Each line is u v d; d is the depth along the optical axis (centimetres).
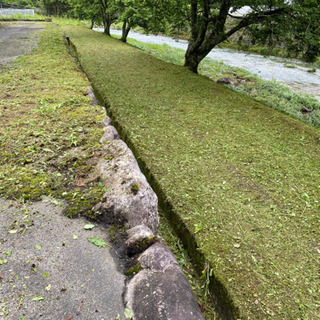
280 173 362
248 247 243
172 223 289
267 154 410
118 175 274
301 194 322
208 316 206
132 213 239
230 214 282
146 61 1024
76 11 2412
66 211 244
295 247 246
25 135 354
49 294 175
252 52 2191
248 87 1103
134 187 250
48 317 162
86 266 198
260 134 479
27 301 170
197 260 242
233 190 321
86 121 405
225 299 201
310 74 1542
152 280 185
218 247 241
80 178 285
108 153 320
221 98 659
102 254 209
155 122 496
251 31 943
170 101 617
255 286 207
